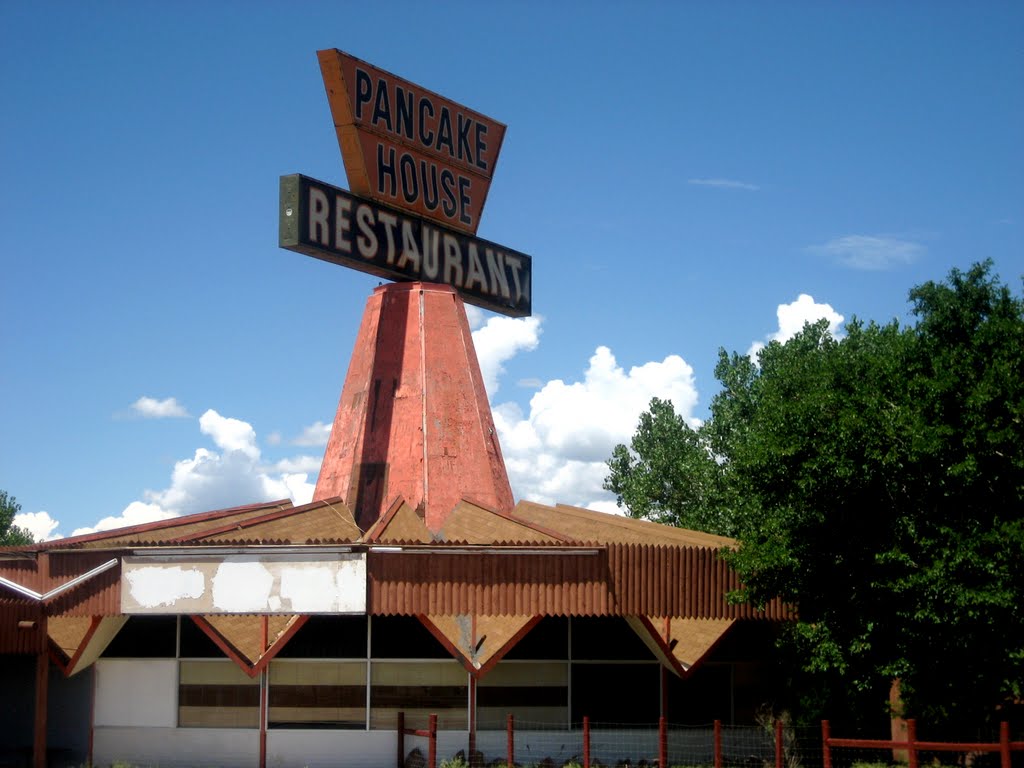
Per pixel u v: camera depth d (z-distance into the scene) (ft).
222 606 105.19
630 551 110.01
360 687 112.98
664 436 206.28
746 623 123.13
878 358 106.42
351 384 150.51
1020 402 94.32
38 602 105.40
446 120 152.76
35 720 108.06
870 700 115.75
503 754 113.19
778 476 106.22
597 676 117.39
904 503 99.96
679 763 114.83
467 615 108.99
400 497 130.41
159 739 113.29
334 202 134.51
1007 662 97.19
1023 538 92.48
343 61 138.21
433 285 149.48
